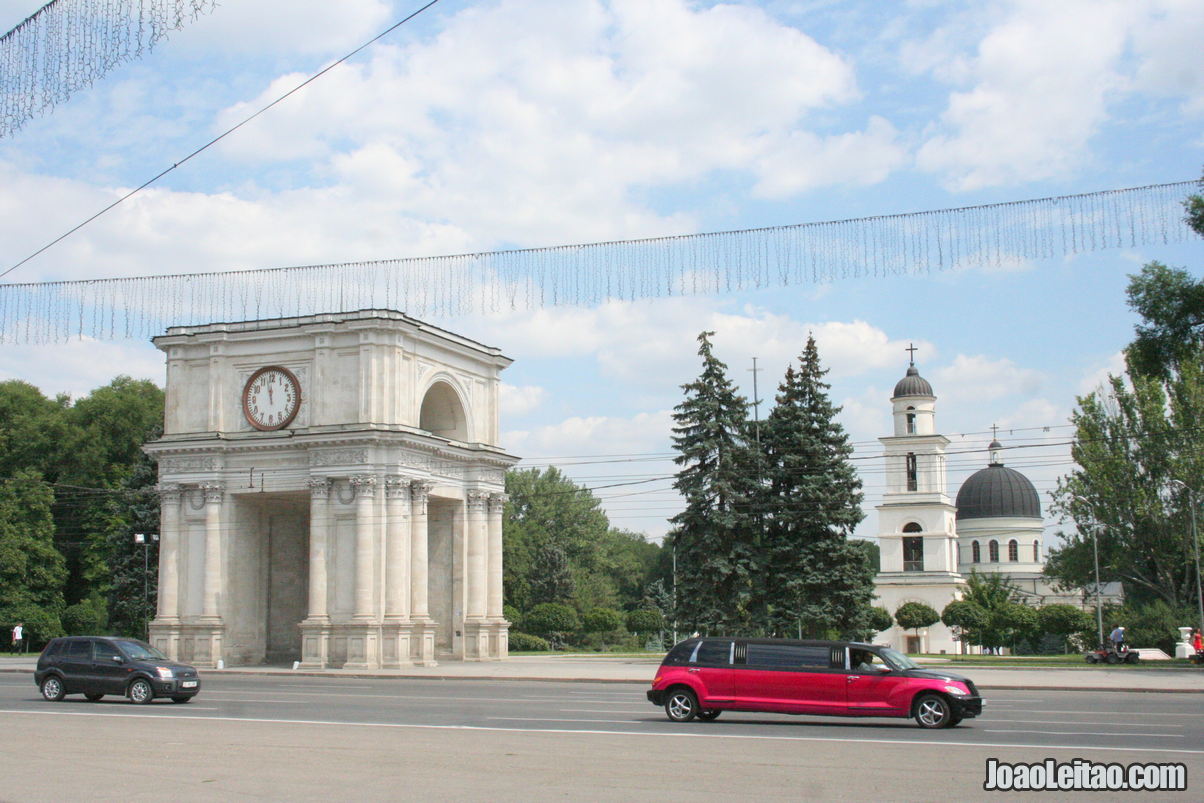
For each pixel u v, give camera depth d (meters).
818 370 70.31
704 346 69.69
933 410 112.12
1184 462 77.19
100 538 97.38
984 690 45.22
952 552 112.25
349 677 57.25
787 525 68.56
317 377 65.81
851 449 69.06
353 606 63.09
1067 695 42.34
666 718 31.36
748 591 67.75
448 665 66.06
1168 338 63.50
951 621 98.31
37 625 89.06
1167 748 23.73
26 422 99.62
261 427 67.12
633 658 76.19
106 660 38.22
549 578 115.31
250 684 50.34
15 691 43.69
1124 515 80.44
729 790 18.38
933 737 26.03
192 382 69.25
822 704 29.41
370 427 63.28
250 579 69.06
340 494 64.31
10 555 89.94
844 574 67.25
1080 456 82.88
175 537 68.06
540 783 19.17
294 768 21.16
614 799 17.62
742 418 69.38
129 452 103.69
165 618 66.88
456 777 19.91
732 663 30.28
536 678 53.81
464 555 71.19
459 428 72.50
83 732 27.70
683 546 68.88
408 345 66.75
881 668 29.34
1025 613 97.62
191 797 18.17
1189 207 60.56
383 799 17.80
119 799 18.05
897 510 109.38
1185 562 79.06
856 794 17.97
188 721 30.59
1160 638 76.69
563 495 139.00
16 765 21.86
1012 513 123.88
